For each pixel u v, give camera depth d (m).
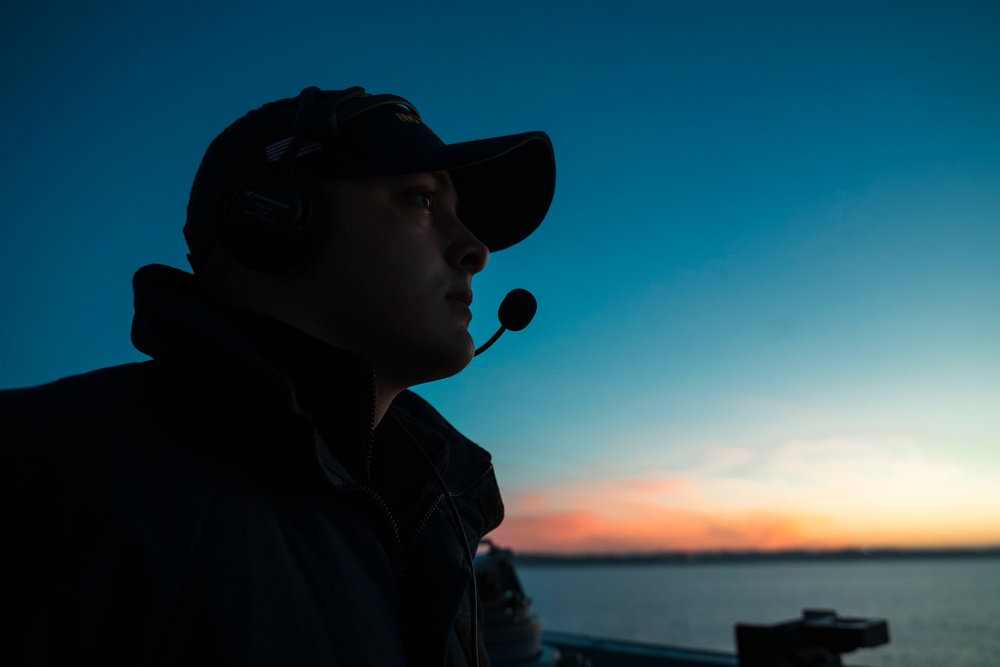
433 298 0.57
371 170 0.56
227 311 0.53
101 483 0.38
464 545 0.71
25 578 0.35
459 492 0.81
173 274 0.57
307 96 0.61
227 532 0.42
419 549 0.64
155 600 0.37
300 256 0.55
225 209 0.55
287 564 0.44
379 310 0.55
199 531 0.40
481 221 0.84
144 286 0.50
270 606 0.41
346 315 0.56
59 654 0.35
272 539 0.45
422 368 0.59
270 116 0.62
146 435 0.43
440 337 0.57
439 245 0.60
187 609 0.38
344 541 0.51
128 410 0.44
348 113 0.59
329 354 0.52
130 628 0.36
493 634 1.56
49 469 0.38
